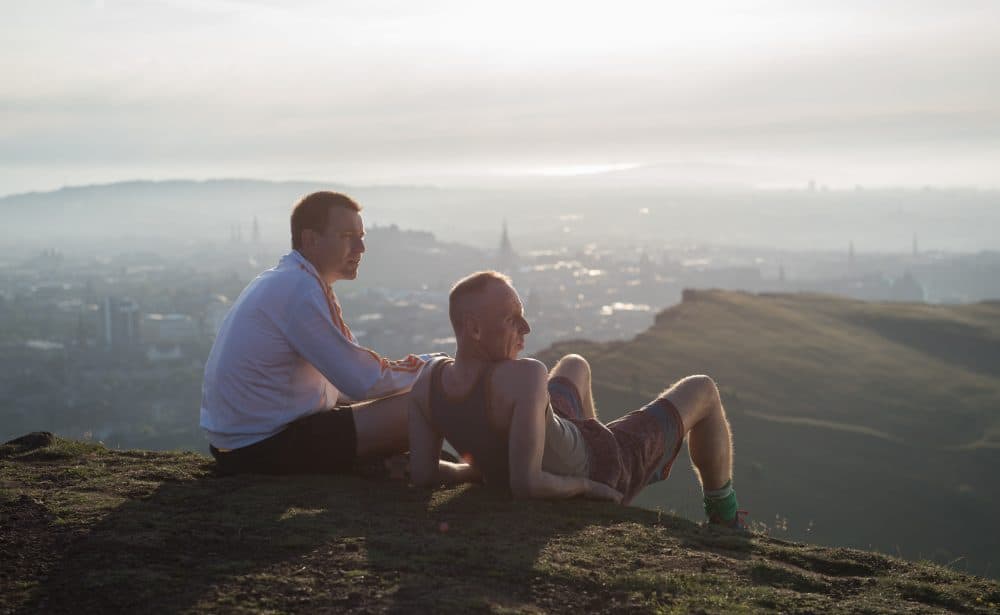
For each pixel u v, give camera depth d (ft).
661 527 15.16
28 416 474.90
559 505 15.93
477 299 15.39
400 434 18.06
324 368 17.44
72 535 13.62
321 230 17.49
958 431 187.52
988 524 145.07
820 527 141.18
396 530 14.17
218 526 14.25
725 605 11.37
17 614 10.73
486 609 10.87
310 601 11.10
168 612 10.73
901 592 12.46
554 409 17.03
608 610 11.27
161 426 458.91
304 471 18.12
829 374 223.10
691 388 17.43
